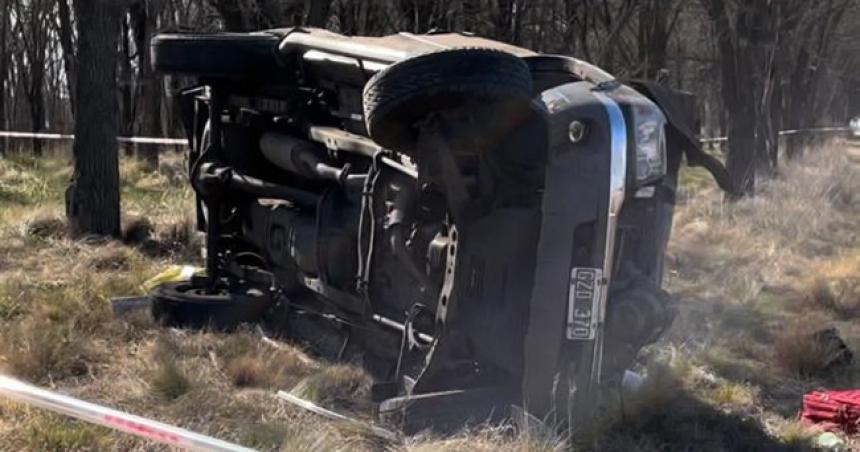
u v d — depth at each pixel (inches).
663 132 189.9
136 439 181.8
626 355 199.8
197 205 291.1
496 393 193.6
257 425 190.1
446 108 177.6
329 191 229.6
